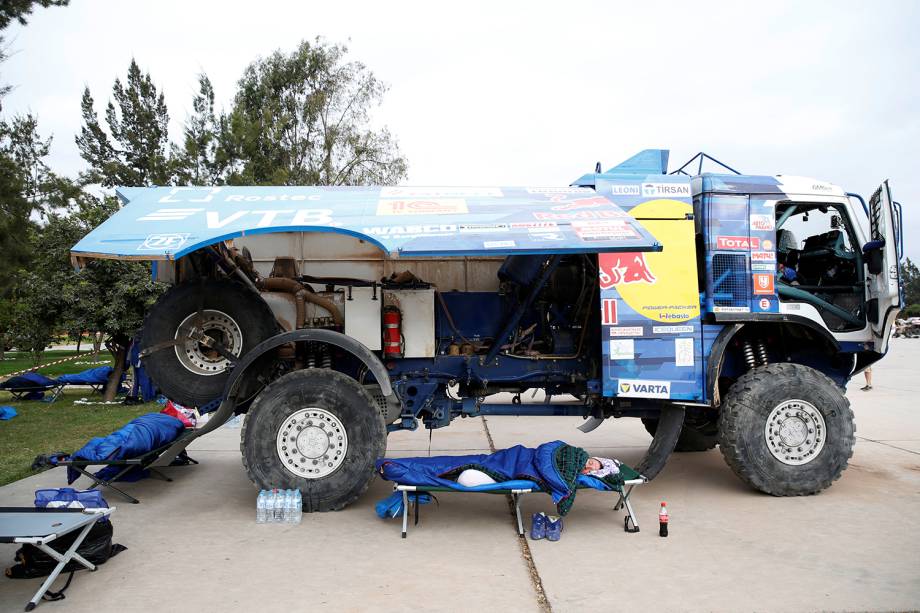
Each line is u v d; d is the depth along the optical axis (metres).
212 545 4.44
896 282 5.64
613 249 4.55
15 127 29.48
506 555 4.22
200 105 26.33
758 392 5.51
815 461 5.52
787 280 6.12
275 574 3.91
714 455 7.43
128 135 35.44
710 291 5.66
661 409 5.82
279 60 30.73
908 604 3.39
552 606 3.42
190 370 5.58
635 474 4.83
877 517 4.95
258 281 6.19
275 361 5.75
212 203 5.64
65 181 21.88
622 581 3.75
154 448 5.77
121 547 4.30
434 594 3.59
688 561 4.07
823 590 3.58
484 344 6.32
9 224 13.77
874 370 18.05
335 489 5.11
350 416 5.14
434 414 6.20
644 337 5.62
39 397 13.61
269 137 26.56
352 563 4.09
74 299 12.35
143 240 4.79
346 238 6.68
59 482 6.20
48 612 3.38
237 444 8.38
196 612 3.38
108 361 30.06
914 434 8.38
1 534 3.46
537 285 5.82
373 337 5.87
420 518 5.05
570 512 5.21
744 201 5.82
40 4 11.12
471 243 4.61
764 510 5.17
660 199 5.79
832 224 6.21
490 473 4.68
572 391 6.39
